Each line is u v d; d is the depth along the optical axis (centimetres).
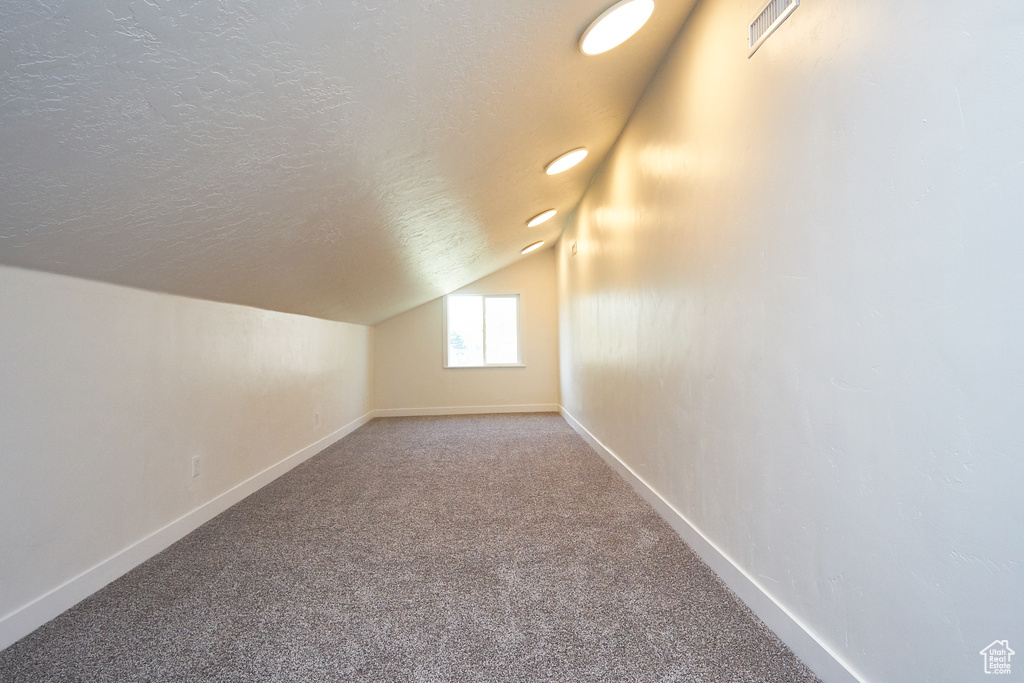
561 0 167
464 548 233
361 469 393
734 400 181
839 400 126
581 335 510
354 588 195
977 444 90
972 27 90
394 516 281
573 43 202
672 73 238
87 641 160
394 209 281
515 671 141
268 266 274
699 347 213
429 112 195
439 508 294
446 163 254
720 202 190
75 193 137
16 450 165
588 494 314
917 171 101
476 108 213
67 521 184
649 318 283
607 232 386
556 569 208
